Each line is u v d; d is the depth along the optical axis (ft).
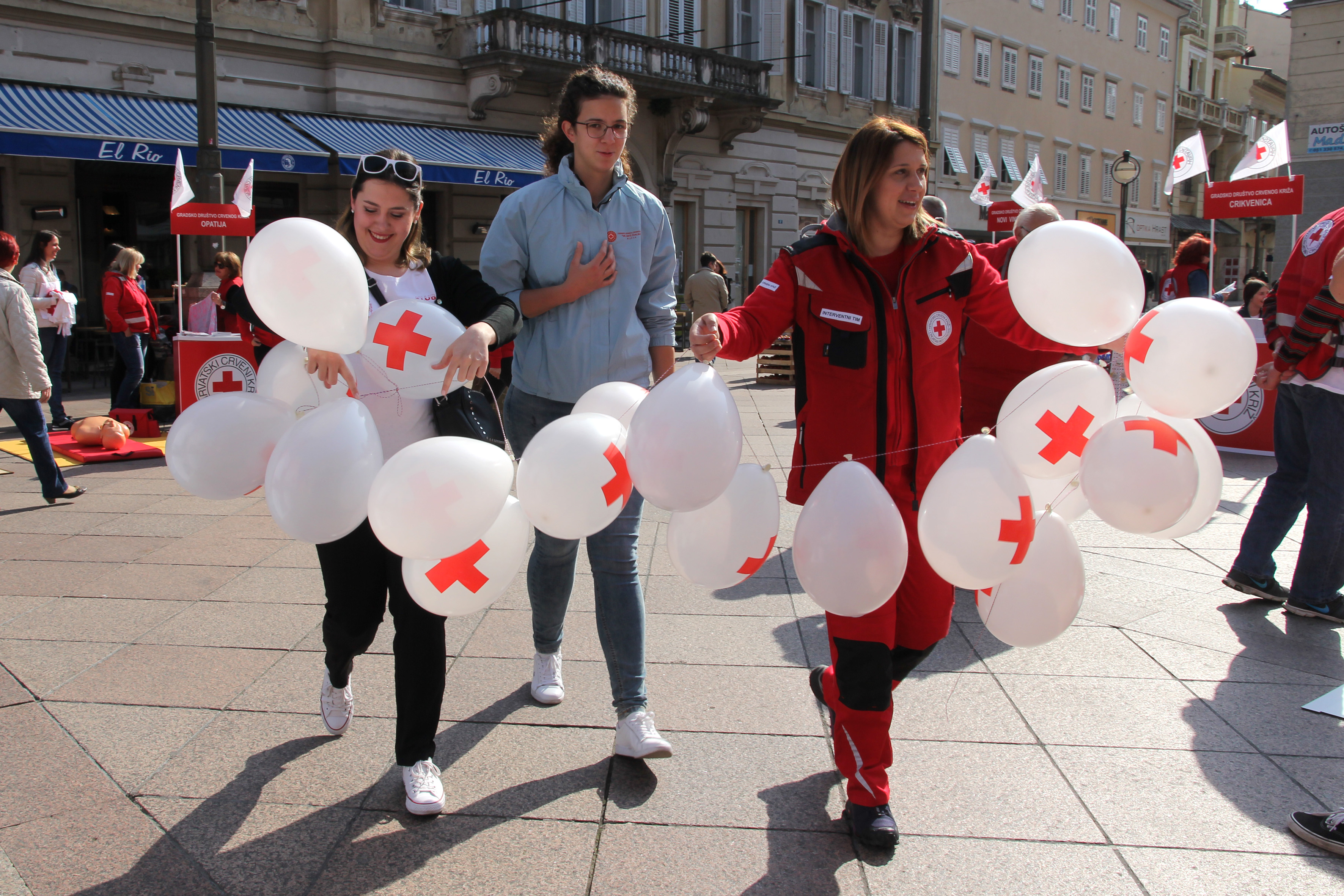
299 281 7.29
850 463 7.80
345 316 7.52
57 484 20.34
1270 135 34.04
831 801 8.74
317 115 49.08
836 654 8.36
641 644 9.56
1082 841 8.13
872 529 7.43
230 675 11.37
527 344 10.07
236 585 14.76
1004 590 8.29
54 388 30.94
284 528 7.45
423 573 7.95
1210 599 14.25
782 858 7.88
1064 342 8.18
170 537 17.58
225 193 47.37
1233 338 7.52
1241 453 26.20
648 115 65.36
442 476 7.16
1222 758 9.50
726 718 10.36
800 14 75.92
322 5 48.93
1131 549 16.88
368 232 8.49
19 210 42.50
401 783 8.98
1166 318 7.68
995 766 9.36
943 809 8.63
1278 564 15.97
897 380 8.20
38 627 12.94
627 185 10.12
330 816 8.43
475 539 7.47
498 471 7.49
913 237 8.34
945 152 95.40
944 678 11.41
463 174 49.21
